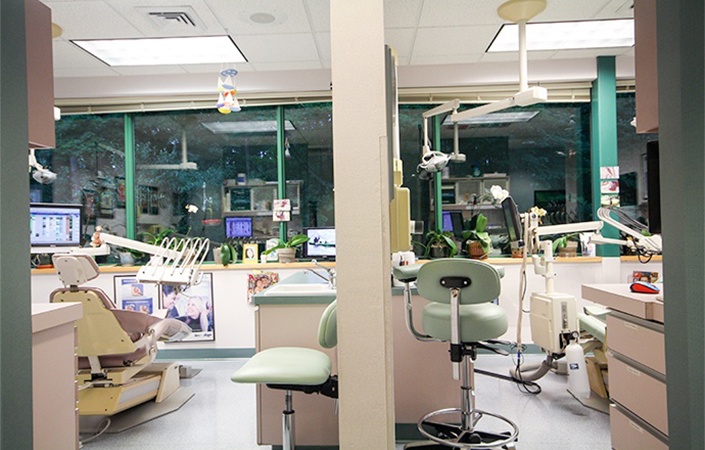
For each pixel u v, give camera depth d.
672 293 0.99
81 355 2.65
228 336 4.11
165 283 3.03
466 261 1.81
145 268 3.03
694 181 0.92
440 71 4.22
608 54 3.99
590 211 4.34
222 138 4.50
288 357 1.88
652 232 1.64
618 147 4.36
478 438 2.06
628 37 3.65
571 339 3.06
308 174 4.49
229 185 4.50
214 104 4.34
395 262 2.47
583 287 2.03
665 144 1.01
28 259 1.07
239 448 2.43
